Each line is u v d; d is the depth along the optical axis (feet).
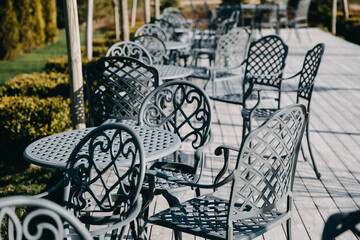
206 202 6.93
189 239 8.30
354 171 11.62
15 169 13.08
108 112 10.68
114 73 10.38
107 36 41.98
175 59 21.18
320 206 9.66
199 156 7.61
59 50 49.80
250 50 13.75
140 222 6.78
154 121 9.43
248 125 11.68
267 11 36.65
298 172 11.55
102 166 6.16
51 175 12.50
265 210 6.25
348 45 35.76
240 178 5.82
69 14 10.53
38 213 3.66
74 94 11.02
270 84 13.24
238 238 5.84
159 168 8.23
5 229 9.21
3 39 41.29
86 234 3.78
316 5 56.80
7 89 18.35
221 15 34.42
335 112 17.31
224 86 21.76
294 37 41.14
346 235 7.88
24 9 41.45
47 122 13.51
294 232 8.55
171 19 29.66
